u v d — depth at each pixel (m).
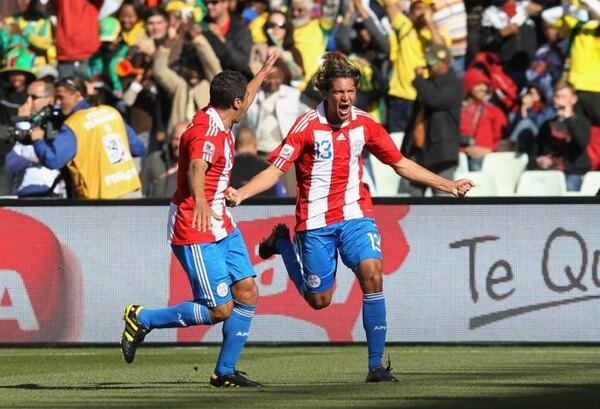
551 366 29.55
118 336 36.38
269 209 36.06
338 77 24.70
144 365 31.62
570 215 35.66
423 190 44.22
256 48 45.91
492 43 47.47
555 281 35.72
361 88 47.25
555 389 22.80
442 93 42.44
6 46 50.66
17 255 36.66
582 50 45.19
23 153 42.12
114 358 33.69
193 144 23.34
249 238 36.12
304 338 36.19
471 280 35.88
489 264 35.88
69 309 36.53
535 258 35.75
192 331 36.78
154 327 24.80
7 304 36.72
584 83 44.62
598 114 44.66
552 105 45.78
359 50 47.44
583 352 34.09
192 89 45.62
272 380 26.55
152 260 36.28
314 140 25.09
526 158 44.41
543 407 19.17
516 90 46.47
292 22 46.88
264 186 24.80
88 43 49.41
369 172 45.06
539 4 48.44
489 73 46.22
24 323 36.69
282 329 36.22
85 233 36.47
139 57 47.62
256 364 31.20
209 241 24.09
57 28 49.56
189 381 26.61
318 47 47.19
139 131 46.53
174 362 32.50
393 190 44.78
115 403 20.92
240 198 24.39
